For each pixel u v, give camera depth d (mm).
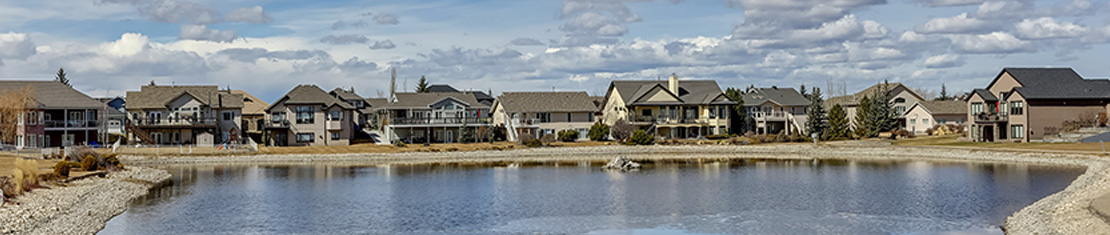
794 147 110500
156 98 109688
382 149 106188
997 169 75250
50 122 103125
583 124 125375
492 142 115875
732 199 56688
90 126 105875
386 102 151250
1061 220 41062
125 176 70000
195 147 103562
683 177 72438
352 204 55938
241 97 113875
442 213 51812
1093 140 94000
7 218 43031
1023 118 100438
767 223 46875
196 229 46188
